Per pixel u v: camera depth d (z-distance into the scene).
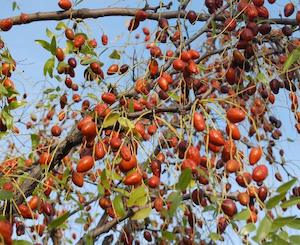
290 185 2.00
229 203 2.28
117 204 2.42
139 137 2.68
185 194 2.72
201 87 3.25
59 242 4.16
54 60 3.81
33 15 3.72
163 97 3.32
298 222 1.93
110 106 2.91
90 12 3.76
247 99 3.57
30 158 3.63
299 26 3.41
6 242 2.03
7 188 2.54
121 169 2.49
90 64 3.80
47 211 2.77
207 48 4.27
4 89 3.43
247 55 3.29
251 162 2.38
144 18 3.75
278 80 3.42
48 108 4.56
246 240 2.12
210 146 2.48
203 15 3.75
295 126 3.55
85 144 2.73
